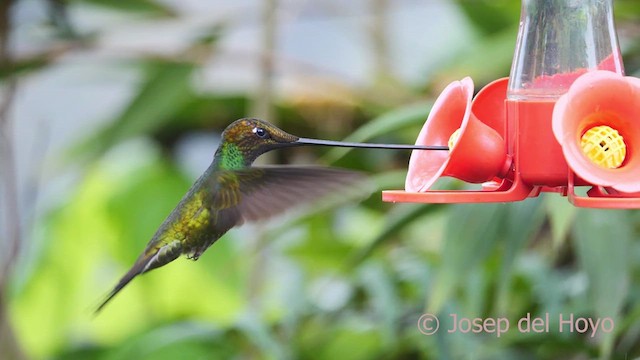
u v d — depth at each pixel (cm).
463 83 556
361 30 1064
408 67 1076
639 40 791
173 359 841
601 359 657
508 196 513
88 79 989
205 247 596
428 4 1066
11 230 832
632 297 716
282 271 996
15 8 848
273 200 574
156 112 886
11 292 962
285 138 592
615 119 500
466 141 522
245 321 774
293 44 1130
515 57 564
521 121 520
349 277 812
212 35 899
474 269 669
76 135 1081
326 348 830
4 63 831
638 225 735
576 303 736
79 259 1106
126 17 924
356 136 730
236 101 1040
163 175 1120
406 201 497
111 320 1117
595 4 562
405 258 868
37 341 1098
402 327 788
